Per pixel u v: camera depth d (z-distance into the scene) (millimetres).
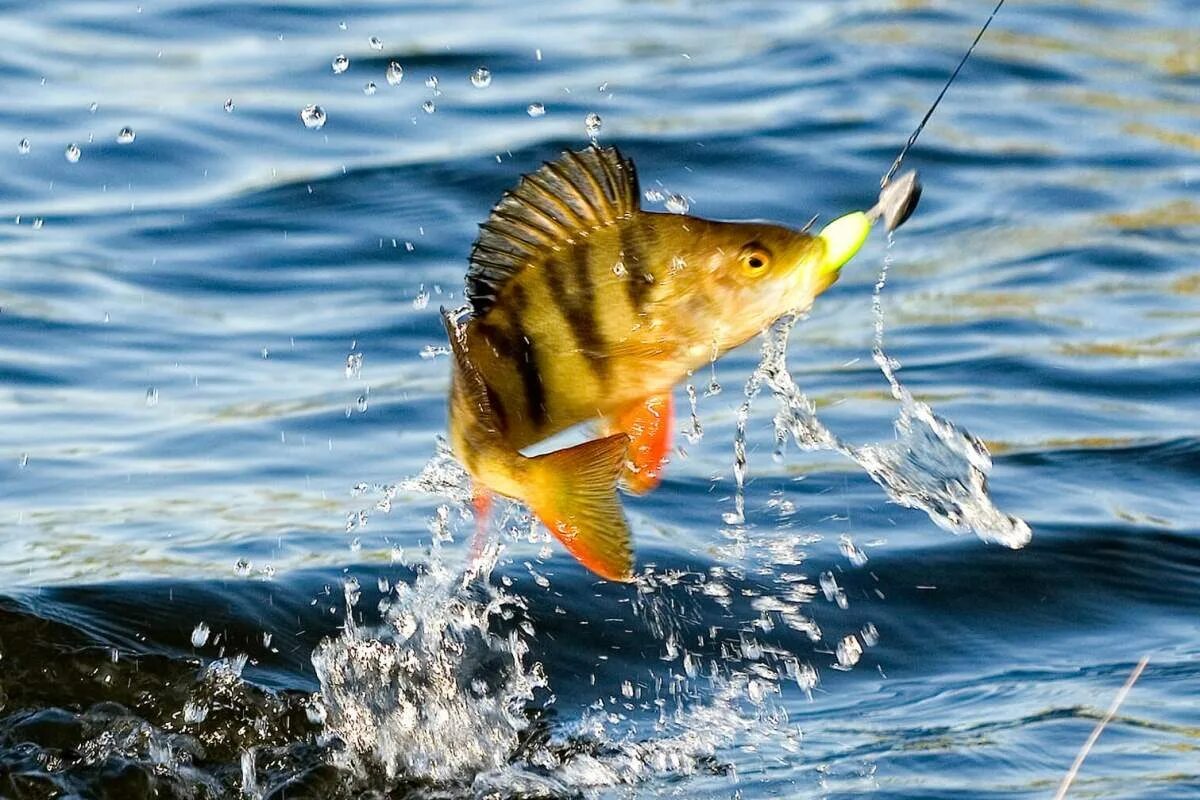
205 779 11391
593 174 8578
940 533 14609
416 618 13180
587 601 13523
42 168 22703
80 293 19391
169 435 16484
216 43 27797
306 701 12156
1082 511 15102
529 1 31016
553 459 8539
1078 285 20547
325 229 21203
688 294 8648
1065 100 27188
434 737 11859
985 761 11383
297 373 17828
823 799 11055
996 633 13250
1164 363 18328
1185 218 22578
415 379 17656
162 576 13695
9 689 12039
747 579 13914
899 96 26812
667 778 11438
